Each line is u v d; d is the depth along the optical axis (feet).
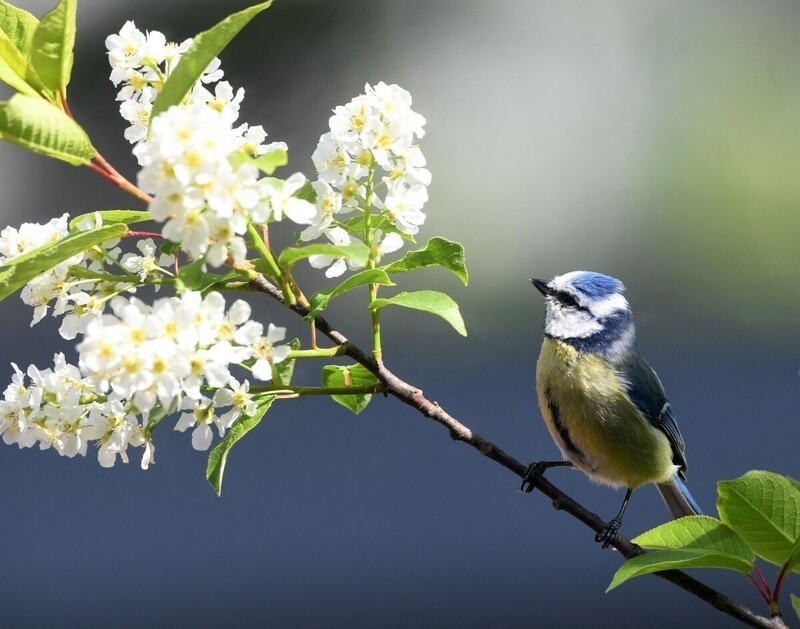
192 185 13.57
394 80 17.11
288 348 13.61
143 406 13.57
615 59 18.16
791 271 16.76
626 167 17.38
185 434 15.15
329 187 13.71
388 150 13.73
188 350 13.57
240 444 15.14
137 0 15.88
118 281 13.69
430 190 17.01
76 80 15.53
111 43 13.70
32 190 15.39
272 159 13.57
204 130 13.56
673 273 16.67
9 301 15.25
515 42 18.01
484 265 16.43
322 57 16.60
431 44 17.61
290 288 13.69
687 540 13.74
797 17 18.37
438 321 15.39
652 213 17.13
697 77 18.06
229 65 16.24
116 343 13.57
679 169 17.43
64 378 13.66
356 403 13.84
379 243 13.75
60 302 13.67
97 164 13.64
